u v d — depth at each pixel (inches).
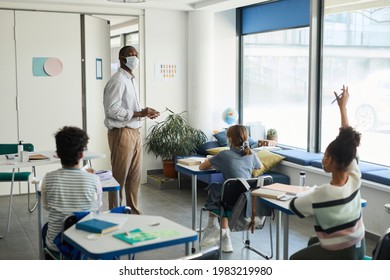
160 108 319.6
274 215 175.0
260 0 272.8
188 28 319.0
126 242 95.0
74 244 96.0
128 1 221.5
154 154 321.4
